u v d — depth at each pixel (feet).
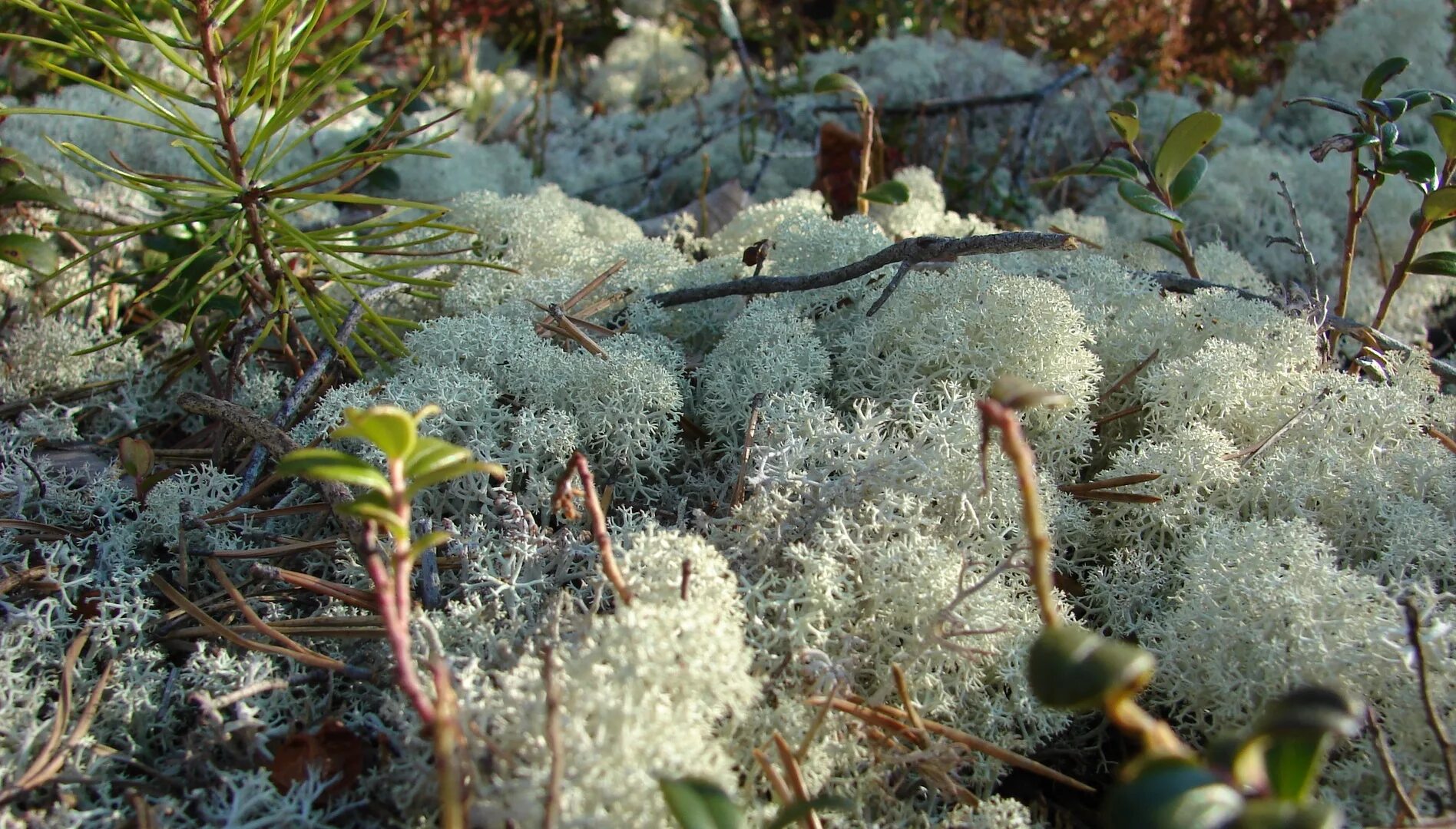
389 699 0.64
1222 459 0.80
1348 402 0.86
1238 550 0.74
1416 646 0.59
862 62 1.76
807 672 0.68
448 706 0.56
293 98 0.92
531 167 1.65
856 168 1.45
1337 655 0.66
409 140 1.55
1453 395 1.07
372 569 0.56
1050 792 0.72
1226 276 1.13
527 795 0.54
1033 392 0.52
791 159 1.63
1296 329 0.91
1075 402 0.85
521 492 0.87
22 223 1.16
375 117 1.65
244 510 0.81
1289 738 0.48
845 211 1.45
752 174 1.62
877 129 1.43
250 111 1.46
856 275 0.95
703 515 0.77
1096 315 0.96
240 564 0.81
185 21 1.53
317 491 0.85
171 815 0.63
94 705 0.67
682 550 0.68
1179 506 0.81
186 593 0.78
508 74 1.96
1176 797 0.46
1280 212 1.38
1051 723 0.70
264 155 0.95
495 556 0.78
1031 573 0.72
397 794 0.60
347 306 1.05
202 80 0.90
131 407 1.00
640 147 1.75
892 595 0.72
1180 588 0.77
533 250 1.13
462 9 1.96
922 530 0.77
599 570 0.73
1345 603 0.69
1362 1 1.67
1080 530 0.81
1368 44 1.61
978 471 0.78
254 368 1.06
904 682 0.66
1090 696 0.49
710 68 2.04
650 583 0.67
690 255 1.22
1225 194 1.35
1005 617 0.72
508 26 2.17
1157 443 0.88
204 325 1.13
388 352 1.05
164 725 0.68
